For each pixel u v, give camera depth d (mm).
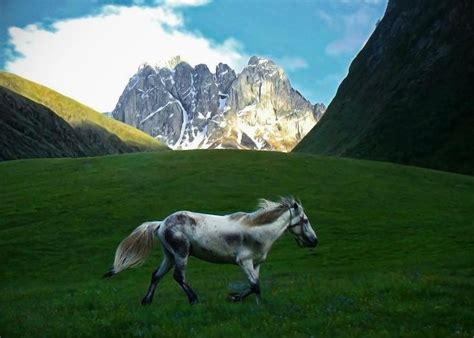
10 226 47281
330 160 74375
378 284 19156
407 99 174500
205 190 57281
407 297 16969
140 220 48250
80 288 26891
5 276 35656
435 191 60938
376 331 12820
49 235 44375
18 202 54656
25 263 38125
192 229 16781
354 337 12312
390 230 44406
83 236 44375
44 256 39594
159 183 60375
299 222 17688
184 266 16750
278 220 17203
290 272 31172
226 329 13195
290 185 59938
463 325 13273
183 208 51219
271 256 37500
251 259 16891
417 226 45562
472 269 26922
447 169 136500
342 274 29188
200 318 14586
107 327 14195
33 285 32969
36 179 65250
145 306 16781
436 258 33125
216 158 72062
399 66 197250
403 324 13484
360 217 48688
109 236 44438
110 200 54406
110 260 38438
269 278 28203
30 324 15508
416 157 147000
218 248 16734
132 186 59469
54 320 15836
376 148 159750
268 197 54812
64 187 60281
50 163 74812
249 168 66562
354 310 15297
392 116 170500
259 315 14641
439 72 176000
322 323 13703
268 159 71750
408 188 61500
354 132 186125
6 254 39781
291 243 41188
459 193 60594
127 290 23922
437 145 148625
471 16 182375
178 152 77062
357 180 63500
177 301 17938
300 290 19359
